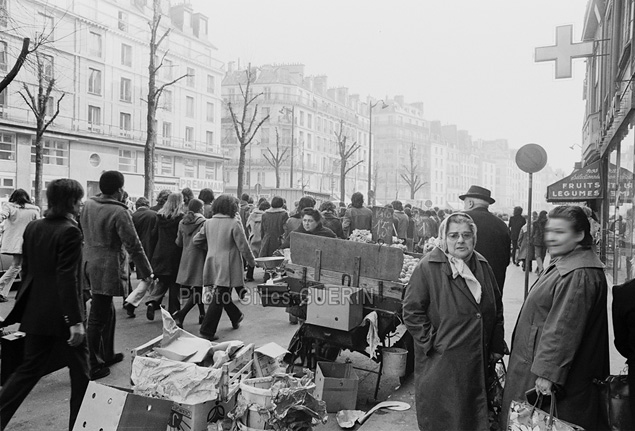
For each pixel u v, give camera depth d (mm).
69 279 3514
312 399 3512
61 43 33438
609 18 13398
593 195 15477
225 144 67000
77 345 3549
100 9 36625
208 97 48688
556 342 2811
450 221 3529
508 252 5098
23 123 29922
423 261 3604
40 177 21453
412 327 3543
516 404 2932
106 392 3094
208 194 9031
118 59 38375
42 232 3607
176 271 7609
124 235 5078
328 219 9375
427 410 3426
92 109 36469
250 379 3656
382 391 5059
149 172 22312
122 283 5250
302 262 5156
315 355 4984
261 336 7012
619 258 10883
